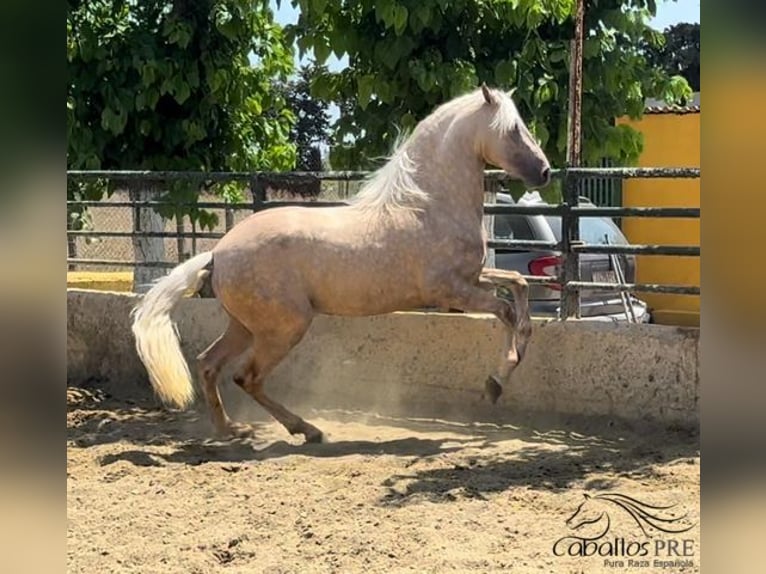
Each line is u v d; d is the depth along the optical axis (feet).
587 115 27.17
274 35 32.07
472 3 25.73
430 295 19.85
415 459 18.76
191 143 30.91
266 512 15.64
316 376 24.12
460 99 20.36
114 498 16.56
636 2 26.96
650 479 16.94
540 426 21.48
